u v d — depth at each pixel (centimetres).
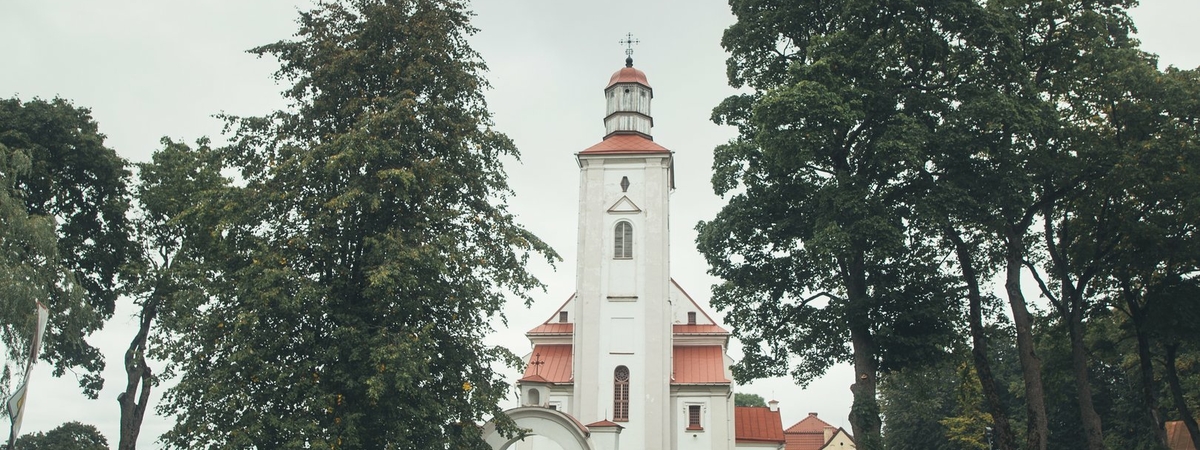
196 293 2359
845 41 2697
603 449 4131
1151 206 3014
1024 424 5397
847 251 2533
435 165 2475
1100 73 2908
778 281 2962
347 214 2430
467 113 2722
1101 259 3130
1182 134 2831
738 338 3044
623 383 4650
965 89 2692
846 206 2566
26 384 1489
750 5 2956
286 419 2181
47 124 3747
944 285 2919
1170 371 3362
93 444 5691
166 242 3953
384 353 2178
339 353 2280
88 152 3809
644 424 4556
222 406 2262
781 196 2850
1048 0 2911
